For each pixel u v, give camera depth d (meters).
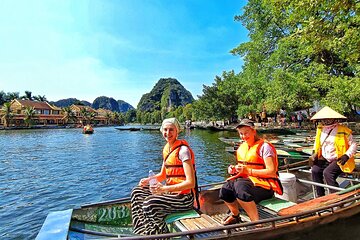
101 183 11.52
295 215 3.23
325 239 3.45
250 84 22.28
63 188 10.74
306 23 6.05
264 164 3.69
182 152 3.57
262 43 21.73
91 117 118.56
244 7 22.78
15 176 13.19
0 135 50.97
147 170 14.43
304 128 25.97
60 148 26.84
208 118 55.66
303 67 18.48
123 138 42.00
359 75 14.03
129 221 4.55
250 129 3.83
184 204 3.54
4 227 6.87
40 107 95.69
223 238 2.90
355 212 3.73
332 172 4.94
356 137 14.38
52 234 3.13
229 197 3.84
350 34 5.85
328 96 15.05
